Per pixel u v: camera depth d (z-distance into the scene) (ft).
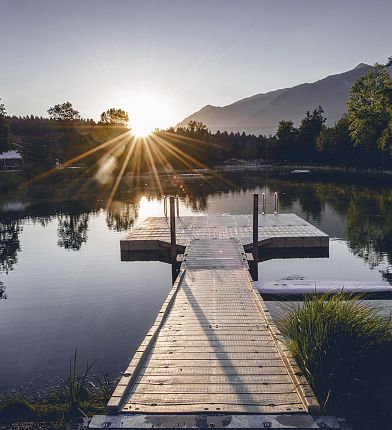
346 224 63.36
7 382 20.52
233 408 13.35
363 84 127.65
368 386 15.28
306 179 151.53
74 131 193.77
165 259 46.91
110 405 13.25
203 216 65.67
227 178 168.25
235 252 41.11
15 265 44.96
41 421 15.29
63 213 82.43
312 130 238.68
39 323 28.50
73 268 43.39
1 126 169.78
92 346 24.67
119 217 76.28
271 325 20.71
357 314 17.35
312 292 31.71
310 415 12.88
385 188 110.93
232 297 27.17
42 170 157.48
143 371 16.17
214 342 19.12
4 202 100.78
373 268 40.52
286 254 47.55
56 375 21.17
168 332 20.58
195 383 15.14
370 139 136.15
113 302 32.86
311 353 15.28
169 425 12.43
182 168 240.12
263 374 15.78
